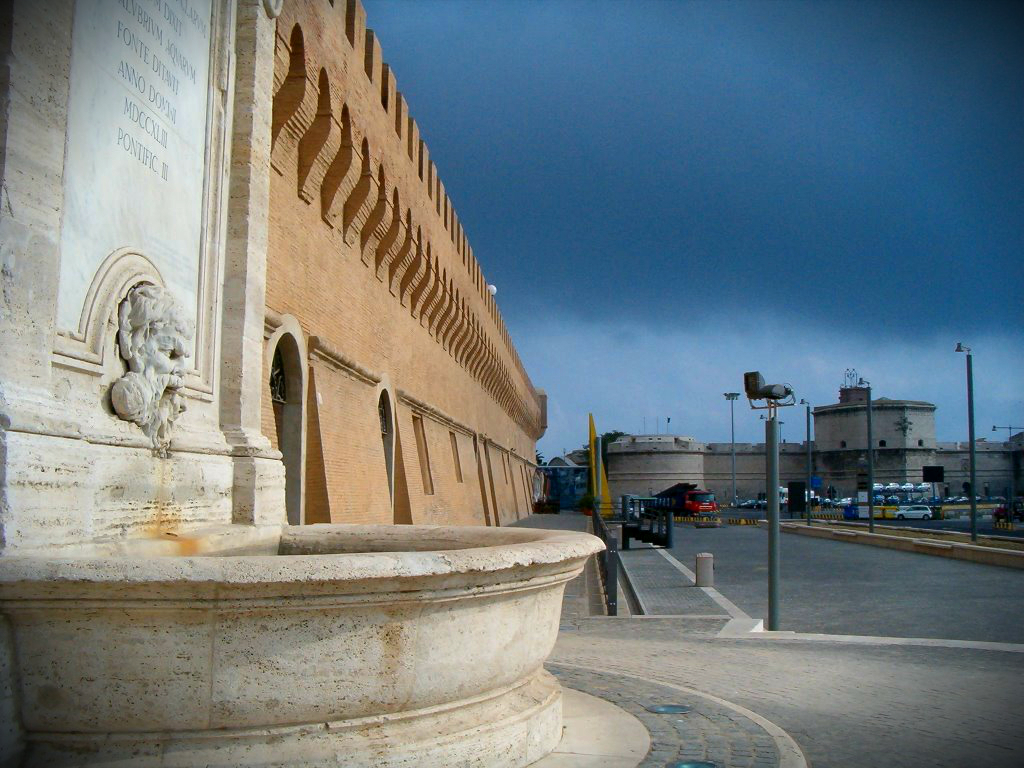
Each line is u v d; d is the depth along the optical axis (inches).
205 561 148.0
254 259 303.3
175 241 259.8
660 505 2721.5
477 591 170.6
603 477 2378.2
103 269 214.4
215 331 285.1
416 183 970.7
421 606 162.1
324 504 628.4
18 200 181.0
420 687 166.7
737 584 855.7
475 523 1508.4
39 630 151.7
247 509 279.7
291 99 561.9
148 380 225.1
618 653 400.8
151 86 245.4
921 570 988.6
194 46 275.7
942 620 594.2
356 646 157.5
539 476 3708.2
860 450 3794.3
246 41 309.1
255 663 152.1
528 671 200.7
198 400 272.4
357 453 749.9
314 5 588.4
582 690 291.1
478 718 180.4
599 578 935.0
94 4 214.5
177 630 150.3
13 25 182.9
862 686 316.2
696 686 314.7
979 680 329.4
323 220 672.4
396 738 163.0
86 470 194.5
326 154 629.6
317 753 155.2
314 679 155.4
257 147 308.3
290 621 152.9
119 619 149.6
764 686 315.6
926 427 3811.5
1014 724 256.5
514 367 2358.5
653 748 211.6
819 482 3710.6
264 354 539.8
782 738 224.5
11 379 177.6
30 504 172.9
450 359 1393.9
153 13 247.6
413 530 294.2
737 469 4018.2
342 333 722.8
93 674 151.9
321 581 148.5
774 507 526.0
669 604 702.5
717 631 496.4
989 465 3902.6
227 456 278.4
